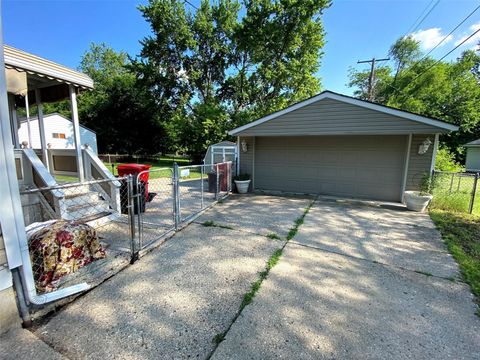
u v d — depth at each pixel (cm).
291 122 735
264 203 664
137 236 389
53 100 486
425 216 546
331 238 407
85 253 273
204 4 1995
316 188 796
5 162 185
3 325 186
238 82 2111
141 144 2569
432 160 620
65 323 200
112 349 174
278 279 275
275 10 1673
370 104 635
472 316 217
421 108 1817
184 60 2084
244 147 862
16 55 322
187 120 2022
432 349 179
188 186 984
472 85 1809
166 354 170
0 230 184
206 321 205
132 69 2042
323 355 171
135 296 238
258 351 174
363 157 723
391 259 331
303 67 1814
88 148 475
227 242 382
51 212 371
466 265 312
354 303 233
